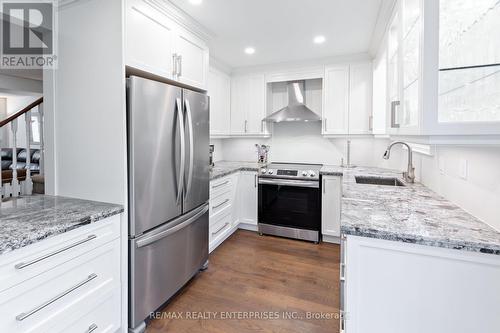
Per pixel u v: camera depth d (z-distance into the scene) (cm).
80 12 170
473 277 98
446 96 104
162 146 181
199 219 237
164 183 185
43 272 121
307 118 350
